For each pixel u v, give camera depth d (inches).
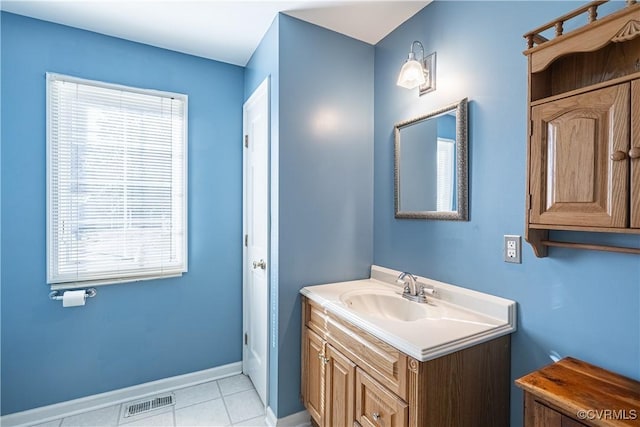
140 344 83.7
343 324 57.5
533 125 41.9
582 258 42.6
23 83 70.8
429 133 65.4
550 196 40.2
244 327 95.6
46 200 72.9
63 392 75.3
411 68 61.1
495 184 53.0
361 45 81.2
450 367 43.3
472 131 56.8
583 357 42.4
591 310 41.7
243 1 66.0
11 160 69.9
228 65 95.4
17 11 69.4
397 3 66.2
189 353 90.0
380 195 80.4
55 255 74.1
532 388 35.9
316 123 75.0
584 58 41.5
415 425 41.2
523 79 48.8
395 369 44.9
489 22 53.7
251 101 88.9
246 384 89.7
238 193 96.7
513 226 50.4
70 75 75.2
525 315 48.8
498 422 48.4
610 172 34.5
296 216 72.7
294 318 72.9
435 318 52.6
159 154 85.5
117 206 80.5
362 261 81.4
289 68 71.4
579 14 38.8
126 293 82.0
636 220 32.6
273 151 73.2
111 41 79.8
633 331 38.1
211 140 92.8
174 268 87.8
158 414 76.0
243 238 96.4
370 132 82.6
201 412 77.0
